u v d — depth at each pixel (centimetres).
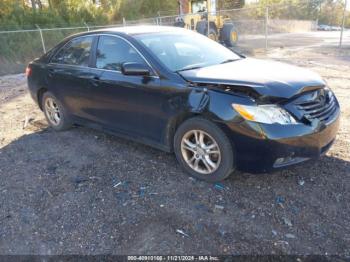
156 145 382
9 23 1788
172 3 3083
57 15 2067
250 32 2080
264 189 324
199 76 334
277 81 312
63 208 315
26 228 292
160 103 352
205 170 340
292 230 267
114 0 2747
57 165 404
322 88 333
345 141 415
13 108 702
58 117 525
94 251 260
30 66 542
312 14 3581
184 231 273
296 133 292
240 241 258
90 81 426
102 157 416
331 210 289
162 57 369
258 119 291
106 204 316
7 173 393
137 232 276
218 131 312
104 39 422
